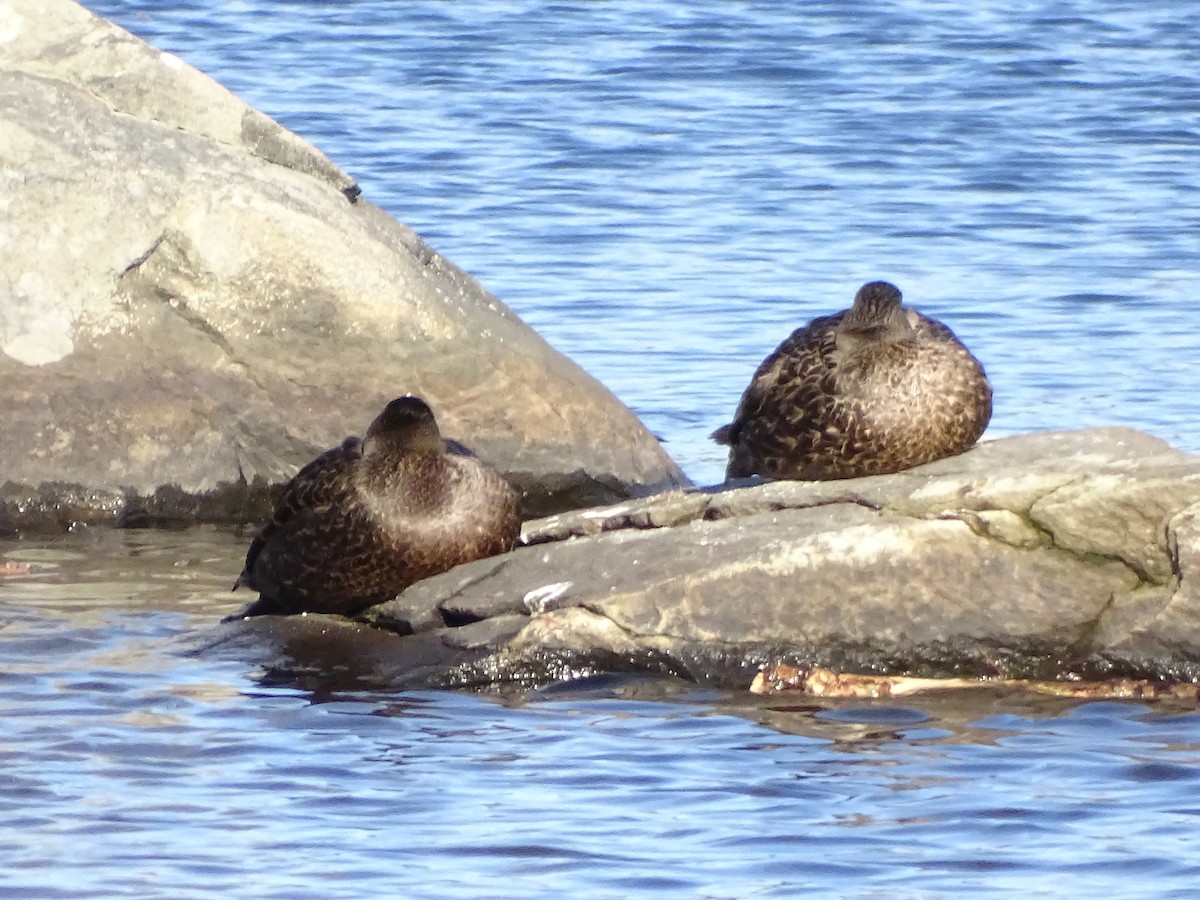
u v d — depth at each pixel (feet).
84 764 115.75
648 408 204.74
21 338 177.17
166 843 104.78
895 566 132.26
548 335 225.15
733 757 117.91
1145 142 317.63
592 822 107.96
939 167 301.43
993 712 126.00
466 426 182.19
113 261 179.52
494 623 134.72
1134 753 118.32
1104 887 99.76
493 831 106.63
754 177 294.25
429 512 139.85
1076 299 241.14
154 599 150.82
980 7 411.54
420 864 102.37
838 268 252.01
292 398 180.34
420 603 139.13
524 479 182.70
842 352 141.90
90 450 175.63
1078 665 131.23
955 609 131.95
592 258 254.27
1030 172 299.79
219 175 183.83
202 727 122.62
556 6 410.31
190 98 188.85
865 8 409.49
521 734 122.01
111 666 133.80
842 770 115.75
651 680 131.75
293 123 315.17
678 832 106.73
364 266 182.60
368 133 311.47
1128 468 132.98
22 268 179.01
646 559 136.26
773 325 229.86
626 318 231.71
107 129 184.85
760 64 363.76
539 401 183.52
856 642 131.75
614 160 301.63
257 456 179.22
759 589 132.46
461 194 281.33
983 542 132.67
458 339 182.91
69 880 99.96
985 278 249.34
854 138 317.01
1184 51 376.48
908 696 129.18
